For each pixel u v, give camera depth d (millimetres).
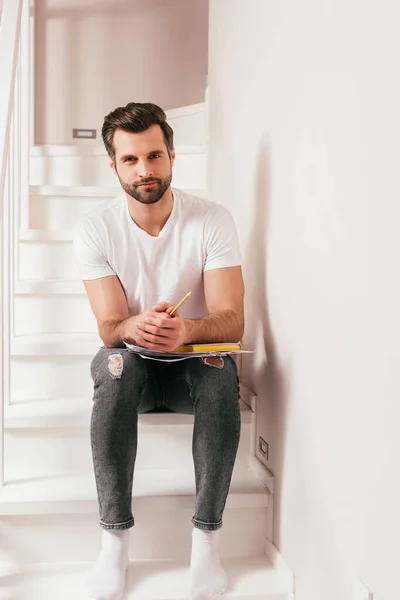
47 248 2361
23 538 1694
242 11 2160
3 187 1707
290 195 1623
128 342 1654
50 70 3363
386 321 1106
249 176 2057
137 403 1599
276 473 1731
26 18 2594
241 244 2172
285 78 1666
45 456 1854
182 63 3422
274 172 1770
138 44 3398
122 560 1556
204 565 1538
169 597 1530
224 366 1604
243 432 1963
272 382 1779
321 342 1408
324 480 1397
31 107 3119
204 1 3408
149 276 1814
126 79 3404
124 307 1786
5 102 1865
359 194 1205
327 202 1365
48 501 1665
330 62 1349
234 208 2266
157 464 1894
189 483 1804
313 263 1454
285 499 1653
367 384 1182
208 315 1707
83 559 1713
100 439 1554
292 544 1598
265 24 1865
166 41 3412
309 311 1483
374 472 1161
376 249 1140
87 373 2062
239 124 2195
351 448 1258
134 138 1684
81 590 1562
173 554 1731
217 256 1793
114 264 1799
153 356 1629
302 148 1528
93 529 1708
